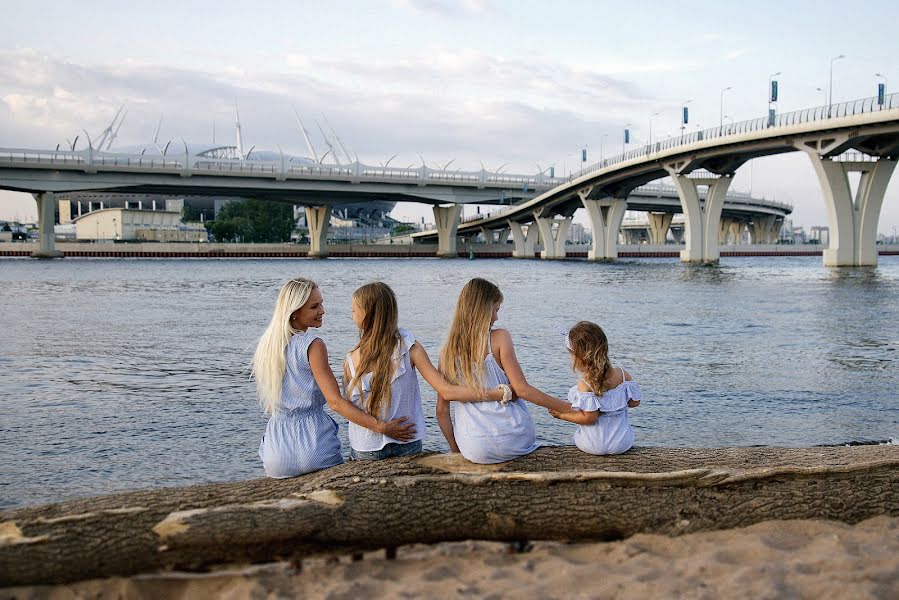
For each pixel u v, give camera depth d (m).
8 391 12.02
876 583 3.99
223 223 163.00
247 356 16.20
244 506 4.65
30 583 4.49
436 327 22.16
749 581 4.08
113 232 171.12
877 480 5.27
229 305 30.83
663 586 4.06
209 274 64.75
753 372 14.00
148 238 168.38
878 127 61.91
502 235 187.25
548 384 12.77
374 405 5.49
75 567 4.48
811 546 4.71
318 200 136.50
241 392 12.04
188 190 120.25
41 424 9.76
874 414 10.46
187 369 14.40
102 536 4.47
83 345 17.94
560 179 147.00
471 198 139.25
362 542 4.88
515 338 19.30
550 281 53.94
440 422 5.73
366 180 124.62
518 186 142.25
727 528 5.10
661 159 93.19
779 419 10.20
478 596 4.05
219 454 8.40
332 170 120.94
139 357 16.00
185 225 188.38
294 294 5.63
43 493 7.03
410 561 4.80
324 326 22.06
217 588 4.54
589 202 117.19
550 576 4.36
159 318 25.09
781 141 73.81
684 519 5.04
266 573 4.66
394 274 67.25
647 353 16.64
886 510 5.24
